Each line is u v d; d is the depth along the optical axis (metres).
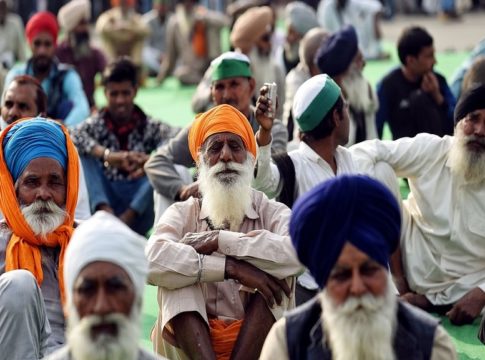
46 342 13.05
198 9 44.69
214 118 14.18
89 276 9.76
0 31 39.00
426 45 23.53
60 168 13.89
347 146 21.52
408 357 10.26
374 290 10.02
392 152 16.75
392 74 24.12
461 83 25.36
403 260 17.48
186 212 14.10
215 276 13.16
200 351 12.97
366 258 9.97
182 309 13.09
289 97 23.36
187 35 43.50
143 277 10.07
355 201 10.01
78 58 32.94
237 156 14.08
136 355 10.04
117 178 22.06
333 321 10.09
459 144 16.31
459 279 16.94
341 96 15.77
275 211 14.02
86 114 25.02
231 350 13.38
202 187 14.16
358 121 21.64
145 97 41.06
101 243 9.83
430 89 23.70
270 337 10.60
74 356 9.98
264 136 15.27
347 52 21.36
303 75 23.56
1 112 19.61
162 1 48.34
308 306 10.56
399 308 10.42
